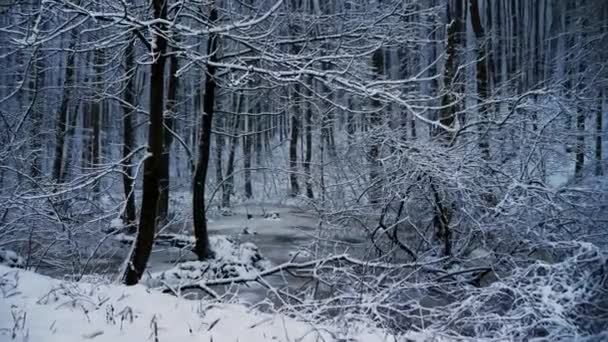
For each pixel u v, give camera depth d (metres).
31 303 5.32
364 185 10.88
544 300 5.14
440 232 9.87
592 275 5.32
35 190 9.41
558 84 10.13
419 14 9.43
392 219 10.27
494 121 9.60
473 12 15.03
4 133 11.80
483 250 9.48
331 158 12.34
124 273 8.12
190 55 8.80
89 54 10.86
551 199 8.72
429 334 5.38
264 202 22.98
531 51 22.94
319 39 9.48
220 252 12.10
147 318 5.10
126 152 16.19
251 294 9.69
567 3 25.14
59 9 7.31
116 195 14.07
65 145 21.80
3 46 8.43
